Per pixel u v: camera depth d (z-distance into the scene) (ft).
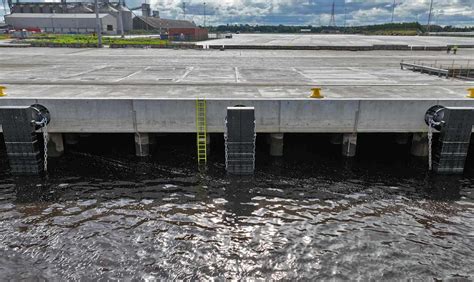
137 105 60.59
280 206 48.29
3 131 56.18
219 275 35.14
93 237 40.91
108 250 38.68
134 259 37.32
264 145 71.56
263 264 36.63
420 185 55.42
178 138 74.38
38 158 58.90
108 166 61.31
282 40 311.88
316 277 34.86
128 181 55.67
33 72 99.04
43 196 50.83
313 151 68.69
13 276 34.96
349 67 117.70
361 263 36.83
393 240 40.81
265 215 45.93
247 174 58.44
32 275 35.12
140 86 77.97
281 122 62.13
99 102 60.44
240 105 60.85
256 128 62.34
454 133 57.36
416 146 66.08
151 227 42.93
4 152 68.08
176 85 79.41
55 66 114.52
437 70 97.66
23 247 39.17
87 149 68.85
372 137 75.87
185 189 53.16
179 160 63.87
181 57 151.94
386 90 75.20
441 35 463.01
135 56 155.02
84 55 157.58
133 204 48.52
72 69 106.93
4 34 367.04
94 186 53.98
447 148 58.23
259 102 60.80
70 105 60.44
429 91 74.13
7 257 37.60
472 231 42.88
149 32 452.35
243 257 37.68
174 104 60.54
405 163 63.77
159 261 37.04
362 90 75.10
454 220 45.39
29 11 475.31
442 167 59.21
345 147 65.72
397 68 115.14
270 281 34.40
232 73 100.53
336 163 63.41
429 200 50.62
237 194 51.67
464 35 452.76
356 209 47.73
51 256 37.76
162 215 45.68
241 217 45.37
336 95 69.51
